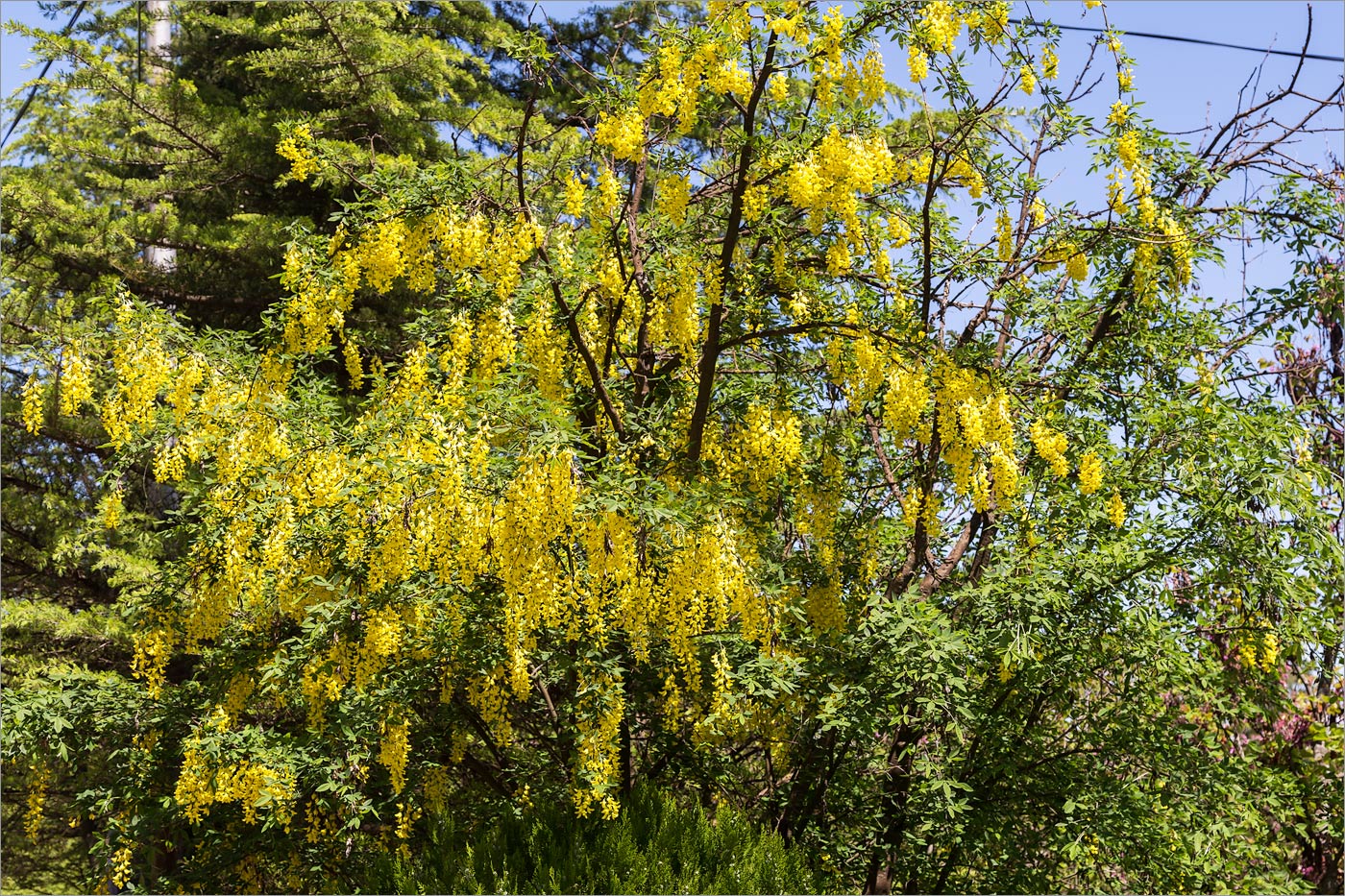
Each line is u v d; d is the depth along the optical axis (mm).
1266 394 7434
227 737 6547
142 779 7281
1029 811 6605
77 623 11016
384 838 7301
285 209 12859
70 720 7230
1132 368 7680
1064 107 6398
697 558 5387
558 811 6066
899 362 5949
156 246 12344
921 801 6660
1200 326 7422
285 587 6082
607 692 6027
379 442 5488
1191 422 6621
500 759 7730
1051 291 7914
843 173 5465
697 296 6375
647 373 7109
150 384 5746
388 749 6258
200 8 13453
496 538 5262
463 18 13781
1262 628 6602
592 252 6855
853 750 6836
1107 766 6668
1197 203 7465
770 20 5402
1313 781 7328
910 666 6000
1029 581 6043
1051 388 7285
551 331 6254
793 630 6906
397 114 12336
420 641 6305
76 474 13188
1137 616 6285
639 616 5645
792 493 7027
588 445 6066
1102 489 6785
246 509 5898
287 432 5828
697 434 6512
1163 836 6332
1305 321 7484
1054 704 7078
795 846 6121
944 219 7258
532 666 6625
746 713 6859
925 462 6930
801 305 6461
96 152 12859
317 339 5883
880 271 7020
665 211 6152
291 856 7285
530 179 8047
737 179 6211
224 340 6289
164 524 11625
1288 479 6297
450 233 5672
